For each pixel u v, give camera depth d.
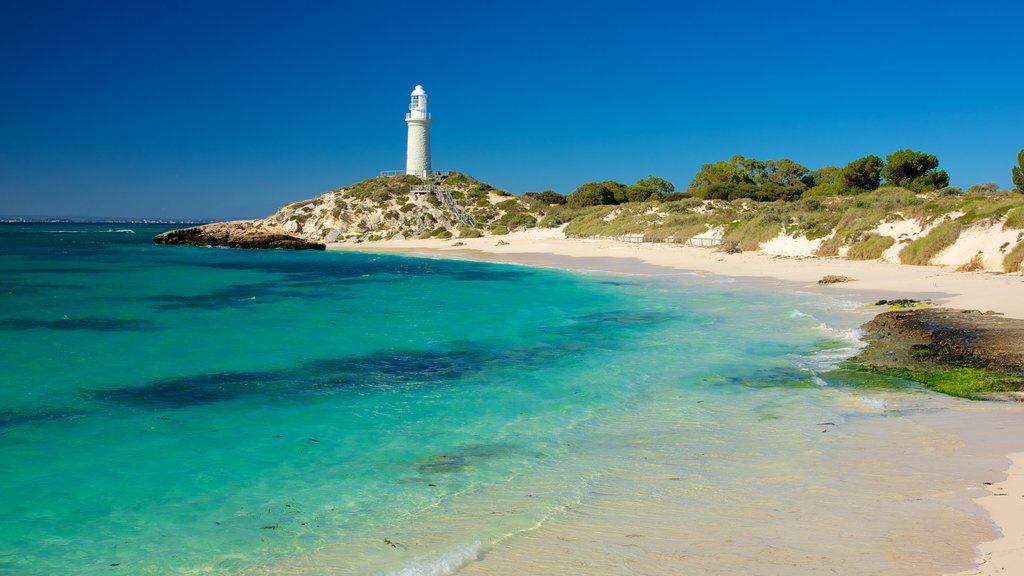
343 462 9.57
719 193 86.94
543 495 8.09
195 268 47.94
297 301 28.31
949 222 33.81
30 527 7.48
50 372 15.21
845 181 82.06
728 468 8.82
